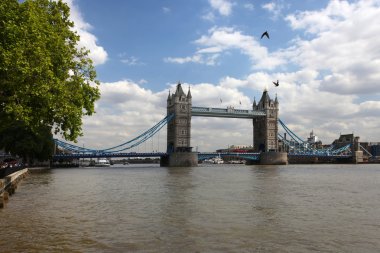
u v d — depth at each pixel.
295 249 19.58
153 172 120.81
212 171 127.81
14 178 50.50
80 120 41.84
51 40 36.81
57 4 42.56
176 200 38.75
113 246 19.94
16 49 31.20
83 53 43.22
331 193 46.69
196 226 24.86
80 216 28.72
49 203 36.47
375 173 108.12
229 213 30.11
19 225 25.17
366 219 27.83
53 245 20.06
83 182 67.94
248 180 73.88
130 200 39.00
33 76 32.84
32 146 97.88
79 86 41.59
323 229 24.20
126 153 191.25
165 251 19.09
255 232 23.23
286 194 45.16
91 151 184.38
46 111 36.28
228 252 19.00
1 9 33.22
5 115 35.94
